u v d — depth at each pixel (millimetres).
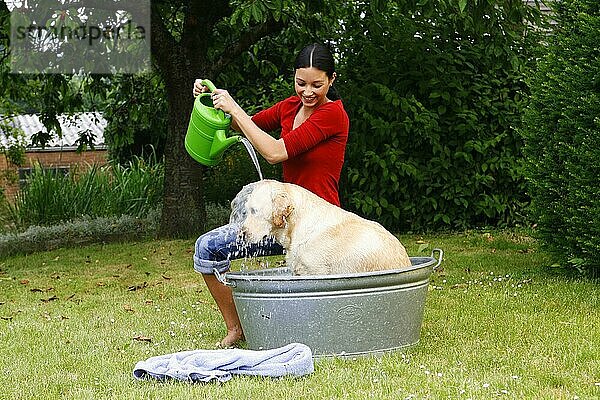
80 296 6086
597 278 5898
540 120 6168
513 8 7418
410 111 9438
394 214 9500
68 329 4707
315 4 8641
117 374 3568
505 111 9461
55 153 17484
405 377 3348
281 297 3561
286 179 4098
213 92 3908
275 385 3281
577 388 3166
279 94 10078
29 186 12211
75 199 11938
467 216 9719
